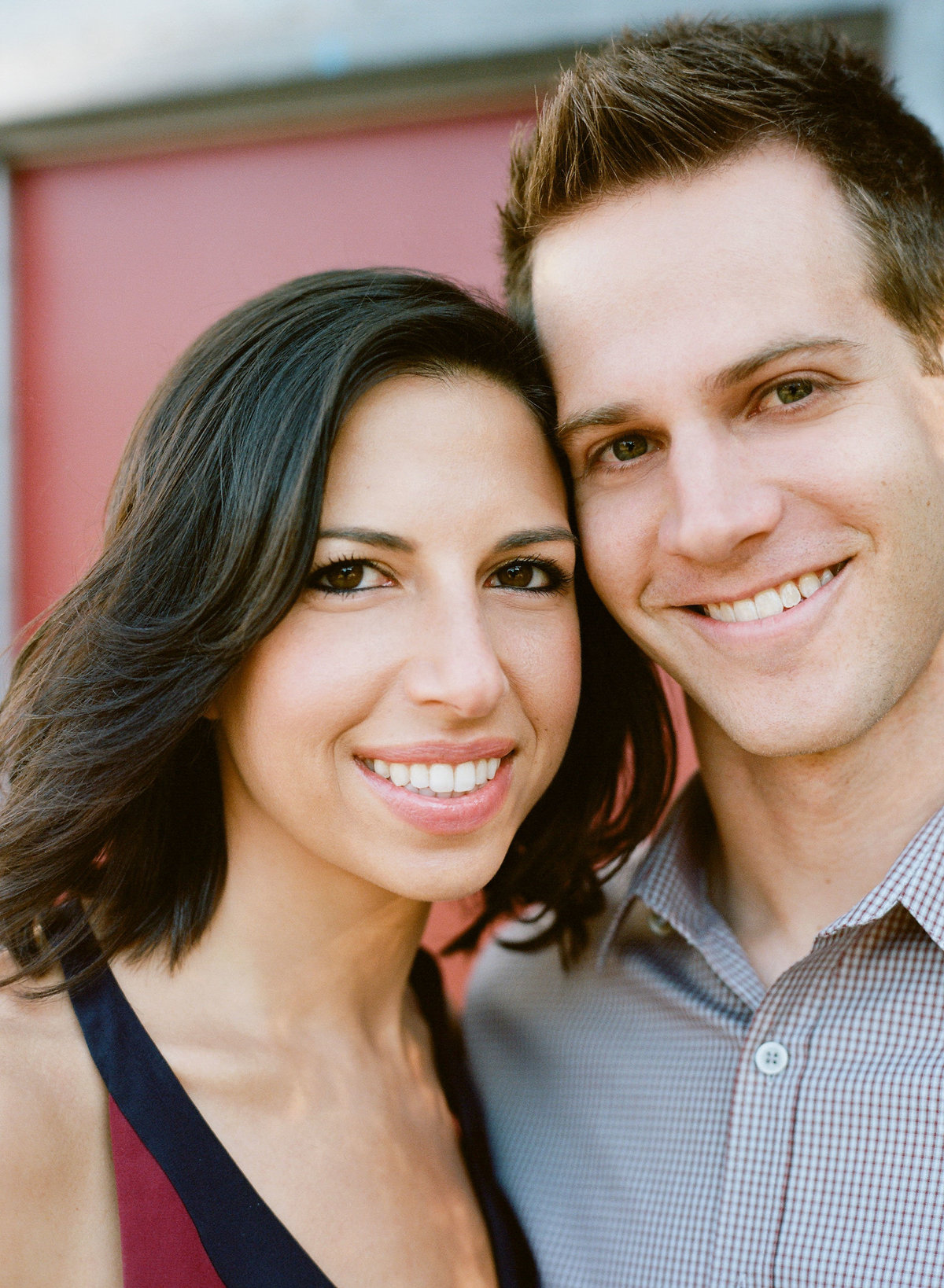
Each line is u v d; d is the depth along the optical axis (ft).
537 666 4.46
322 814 4.30
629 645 5.42
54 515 9.05
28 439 9.11
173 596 4.40
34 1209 3.83
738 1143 4.44
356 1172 4.44
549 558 4.53
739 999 4.86
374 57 8.18
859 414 4.32
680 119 4.37
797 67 4.53
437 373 4.31
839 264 4.35
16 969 4.40
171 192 8.96
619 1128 5.00
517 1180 5.24
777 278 4.28
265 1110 4.34
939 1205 4.09
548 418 4.63
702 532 4.27
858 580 4.38
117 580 4.46
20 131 8.89
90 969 4.30
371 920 4.73
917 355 4.47
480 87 8.26
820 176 4.42
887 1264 4.09
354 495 4.15
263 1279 4.00
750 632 4.48
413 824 4.24
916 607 4.42
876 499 4.29
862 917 4.36
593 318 4.47
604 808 5.67
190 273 8.91
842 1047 4.40
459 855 4.32
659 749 5.57
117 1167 3.96
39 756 4.57
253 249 8.80
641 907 5.52
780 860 4.92
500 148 8.31
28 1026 4.12
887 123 4.64
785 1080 4.43
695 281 4.32
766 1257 4.26
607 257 4.46
